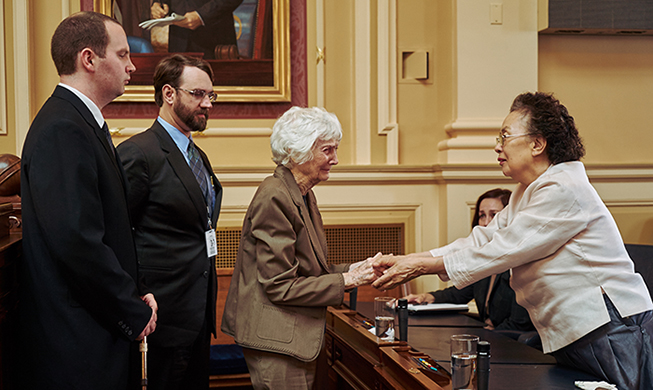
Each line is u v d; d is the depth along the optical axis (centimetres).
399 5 446
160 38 420
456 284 223
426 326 270
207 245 274
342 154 446
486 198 347
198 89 279
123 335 191
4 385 192
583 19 432
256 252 210
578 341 204
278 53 430
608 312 202
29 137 187
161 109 286
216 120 432
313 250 215
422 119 452
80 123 189
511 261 212
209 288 278
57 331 183
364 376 239
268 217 202
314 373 212
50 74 418
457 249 250
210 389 349
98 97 205
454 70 433
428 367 198
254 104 436
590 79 465
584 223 204
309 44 441
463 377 171
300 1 438
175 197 262
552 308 211
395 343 228
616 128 469
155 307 209
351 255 438
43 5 415
